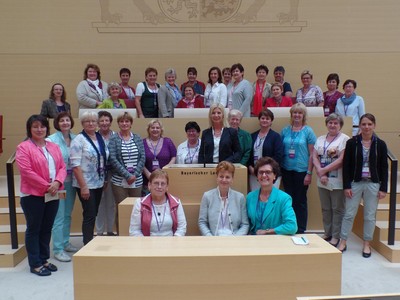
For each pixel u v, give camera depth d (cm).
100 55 838
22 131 840
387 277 433
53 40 831
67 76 838
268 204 374
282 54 846
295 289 276
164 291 272
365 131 481
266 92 690
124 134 518
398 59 845
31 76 834
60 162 446
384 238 513
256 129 577
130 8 834
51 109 638
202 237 323
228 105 683
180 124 584
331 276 277
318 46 845
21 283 423
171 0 835
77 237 579
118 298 272
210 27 841
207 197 386
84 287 272
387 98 852
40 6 825
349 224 505
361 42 844
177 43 843
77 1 828
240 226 388
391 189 491
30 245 442
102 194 548
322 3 838
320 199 541
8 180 484
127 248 290
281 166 543
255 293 275
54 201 445
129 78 835
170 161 542
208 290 273
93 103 679
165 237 323
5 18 824
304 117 543
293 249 287
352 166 492
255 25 841
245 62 846
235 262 272
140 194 523
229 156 489
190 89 665
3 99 835
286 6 839
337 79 704
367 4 838
